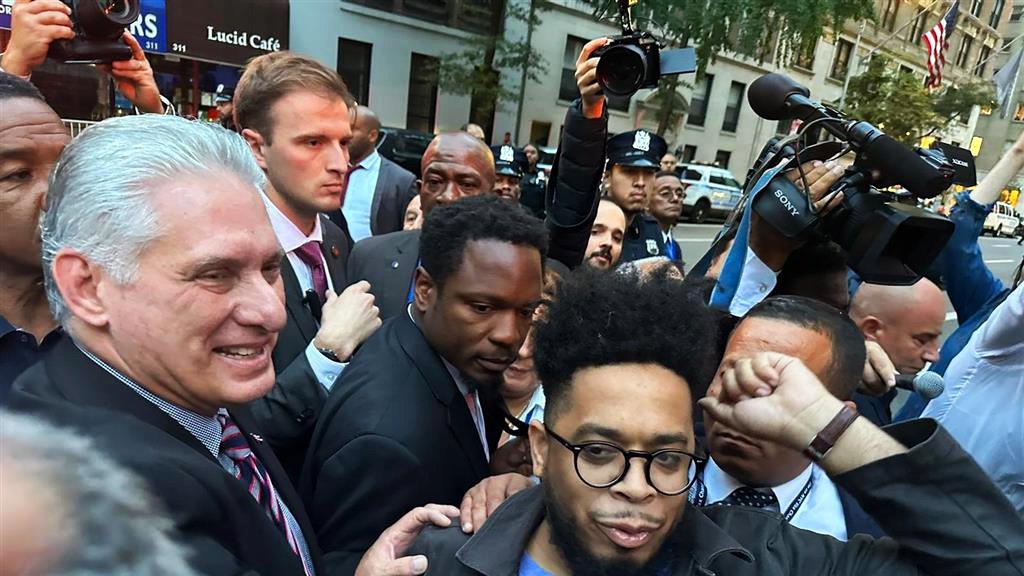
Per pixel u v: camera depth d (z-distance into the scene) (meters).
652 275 0.90
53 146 1.18
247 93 1.86
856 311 1.96
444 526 1.02
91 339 0.81
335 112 1.86
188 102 11.49
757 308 1.27
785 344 1.16
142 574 0.47
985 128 25.38
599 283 0.86
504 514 0.95
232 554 0.71
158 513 0.53
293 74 1.82
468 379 1.32
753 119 22.14
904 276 1.44
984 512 0.80
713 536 0.89
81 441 0.51
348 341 1.50
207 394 0.84
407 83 14.78
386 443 1.12
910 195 1.48
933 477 0.81
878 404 1.70
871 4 13.06
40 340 1.26
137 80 1.94
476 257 1.21
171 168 0.77
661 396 0.81
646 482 0.80
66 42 1.72
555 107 17.38
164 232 0.75
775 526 0.96
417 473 1.15
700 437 1.34
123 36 1.86
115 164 0.75
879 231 1.36
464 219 1.26
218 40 11.29
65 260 0.77
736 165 22.27
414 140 11.02
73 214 0.76
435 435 1.20
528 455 1.36
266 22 12.00
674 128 17.67
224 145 0.84
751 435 0.92
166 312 0.77
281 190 1.87
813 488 1.25
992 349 1.63
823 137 1.61
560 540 0.86
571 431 0.83
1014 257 16.94
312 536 1.11
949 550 0.80
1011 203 24.72
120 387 0.79
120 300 0.77
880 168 1.39
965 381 1.74
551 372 0.87
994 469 1.63
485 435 1.54
